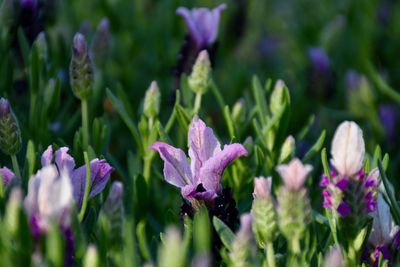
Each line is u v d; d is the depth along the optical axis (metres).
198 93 0.54
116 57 0.71
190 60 0.56
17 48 0.59
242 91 0.69
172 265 0.41
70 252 0.43
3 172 0.47
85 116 0.53
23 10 0.58
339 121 0.67
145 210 0.51
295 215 0.44
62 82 0.60
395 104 0.69
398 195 0.58
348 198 0.46
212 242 0.46
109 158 0.54
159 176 0.53
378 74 0.70
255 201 0.45
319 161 0.57
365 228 0.46
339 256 0.42
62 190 0.43
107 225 0.44
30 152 0.48
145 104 0.53
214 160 0.46
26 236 0.43
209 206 0.47
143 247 0.47
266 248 0.46
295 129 0.68
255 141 0.54
